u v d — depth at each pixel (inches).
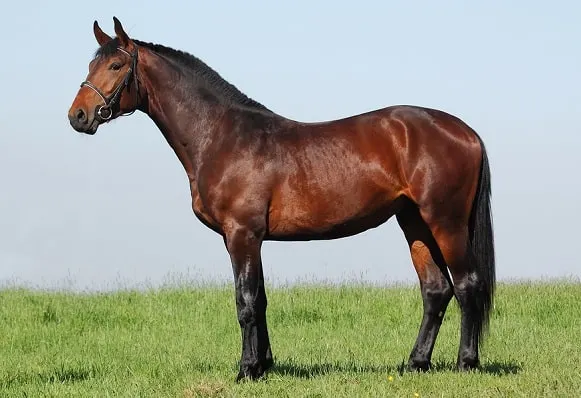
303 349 534.0
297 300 696.4
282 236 415.2
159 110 428.1
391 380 392.2
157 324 640.4
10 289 795.4
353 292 732.7
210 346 552.4
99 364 494.9
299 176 407.5
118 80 423.5
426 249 430.3
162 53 432.5
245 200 405.7
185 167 430.0
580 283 775.7
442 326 603.5
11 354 549.3
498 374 412.8
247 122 417.4
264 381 401.4
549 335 562.3
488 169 416.2
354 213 411.2
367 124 414.9
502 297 695.1
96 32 441.7
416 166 406.3
